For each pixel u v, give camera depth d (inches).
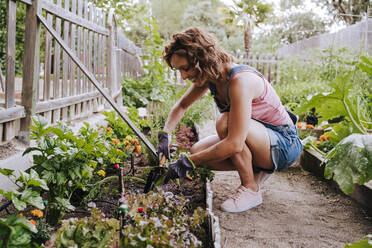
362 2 839.1
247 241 74.7
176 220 64.9
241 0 657.6
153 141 111.8
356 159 84.2
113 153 96.1
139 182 102.9
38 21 111.0
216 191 104.7
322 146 137.5
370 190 92.9
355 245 60.2
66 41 143.2
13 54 106.8
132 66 361.7
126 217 58.7
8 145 106.1
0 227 47.2
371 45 362.6
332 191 108.1
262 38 826.2
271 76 447.2
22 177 59.0
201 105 205.8
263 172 97.2
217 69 78.8
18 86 222.5
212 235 66.1
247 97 81.4
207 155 83.2
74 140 78.2
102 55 200.2
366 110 160.6
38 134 76.2
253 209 92.5
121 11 409.4
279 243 74.2
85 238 53.6
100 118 178.1
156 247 49.8
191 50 75.2
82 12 164.1
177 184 99.3
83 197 85.3
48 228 65.2
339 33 453.4
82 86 170.9
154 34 297.4
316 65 414.3
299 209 93.8
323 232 80.4
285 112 96.0
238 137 81.0
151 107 271.6
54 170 73.2
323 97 112.2
